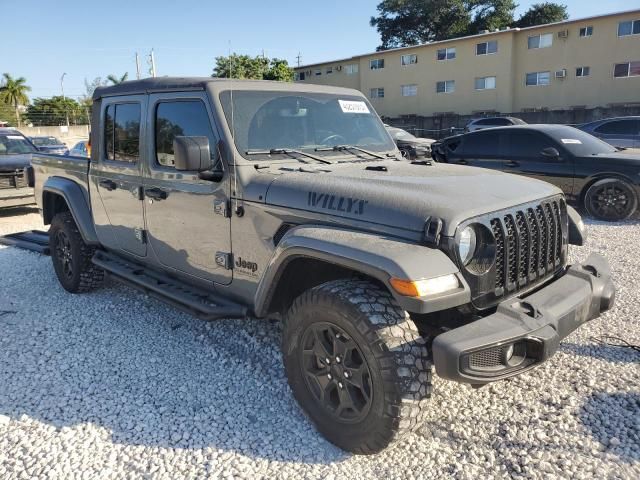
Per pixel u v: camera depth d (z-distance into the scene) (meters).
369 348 2.55
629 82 30.06
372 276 2.68
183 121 3.67
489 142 9.79
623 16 29.58
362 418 2.68
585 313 2.96
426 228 2.53
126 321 4.64
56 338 4.32
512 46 33.16
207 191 3.52
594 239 7.33
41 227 9.39
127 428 3.07
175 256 3.94
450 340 2.39
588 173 8.66
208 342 4.18
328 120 3.95
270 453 2.82
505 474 2.62
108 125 4.48
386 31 50.94
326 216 2.89
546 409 3.15
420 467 2.70
